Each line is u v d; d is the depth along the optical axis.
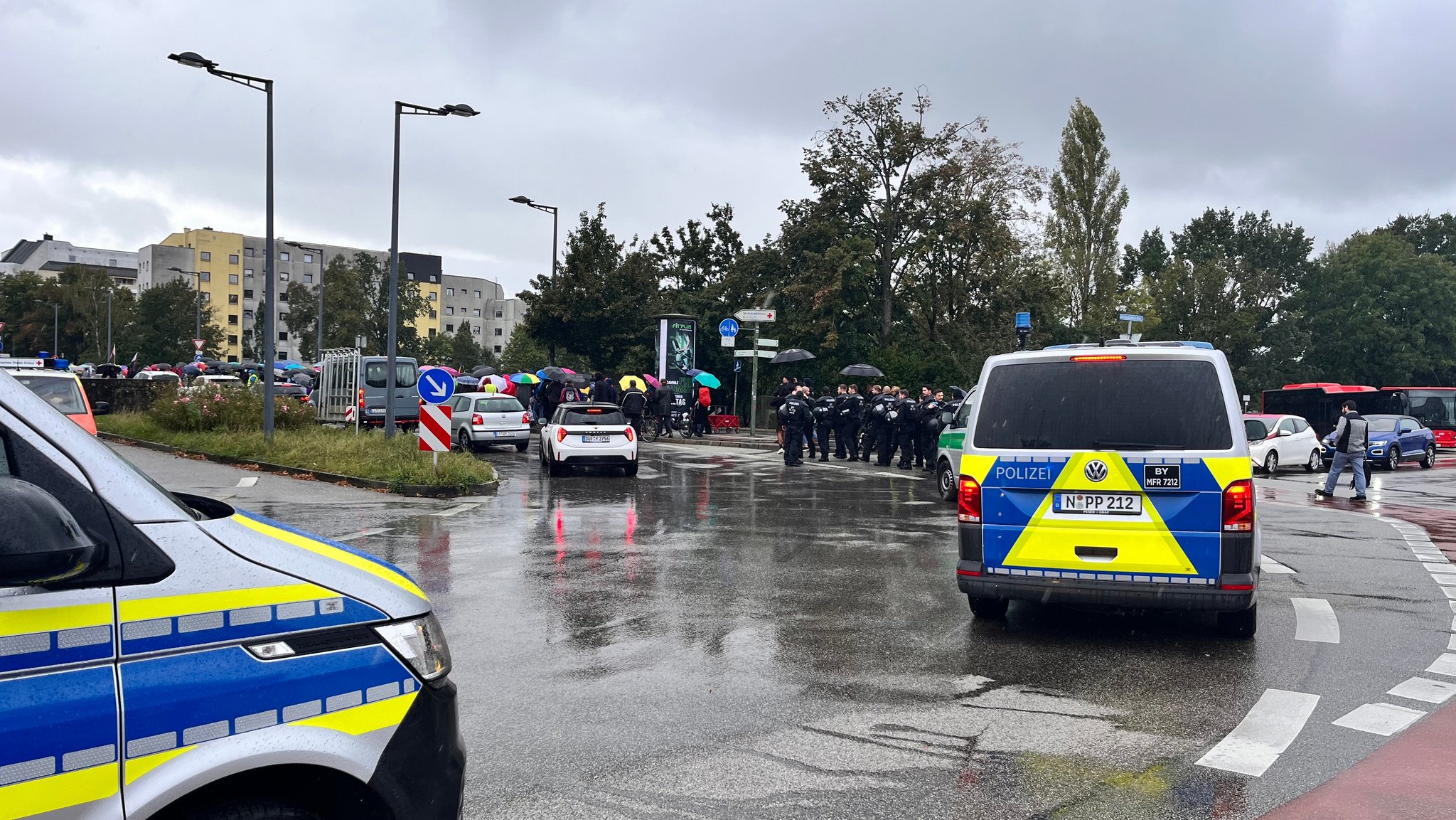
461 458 18.92
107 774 2.18
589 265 41.16
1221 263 70.56
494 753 4.67
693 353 35.06
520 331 64.56
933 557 10.31
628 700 5.49
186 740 2.27
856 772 4.49
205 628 2.32
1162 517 6.59
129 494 2.30
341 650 2.52
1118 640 6.95
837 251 37.38
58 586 2.15
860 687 5.77
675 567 9.62
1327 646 6.82
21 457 2.21
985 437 7.07
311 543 2.75
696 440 31.62
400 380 33.12
